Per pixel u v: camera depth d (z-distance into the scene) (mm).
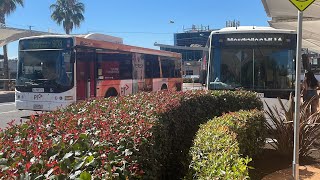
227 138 4793
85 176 2428
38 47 15164
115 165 3102
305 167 7145
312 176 6562
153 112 5355
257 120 7406
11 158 2715
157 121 4809
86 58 15406
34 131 3811
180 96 7812
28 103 15188
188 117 7461
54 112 5457
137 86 19281
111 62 17078
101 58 16344
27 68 15336
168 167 5621
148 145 4070
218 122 6223
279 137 7902
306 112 7844
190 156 4578
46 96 14891
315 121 7652
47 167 2520
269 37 11125
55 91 14758
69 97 14617
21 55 15477
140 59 19797
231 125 6172
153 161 4176
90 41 15664
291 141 7773
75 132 3555
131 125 4258
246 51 11188
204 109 8555
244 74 11148
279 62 11047
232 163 3754
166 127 5359
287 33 11078
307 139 7594
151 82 20953
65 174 2449
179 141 6609
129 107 5801
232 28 11781
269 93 10945
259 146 7625
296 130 5469
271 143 8422
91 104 6410
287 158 7719
